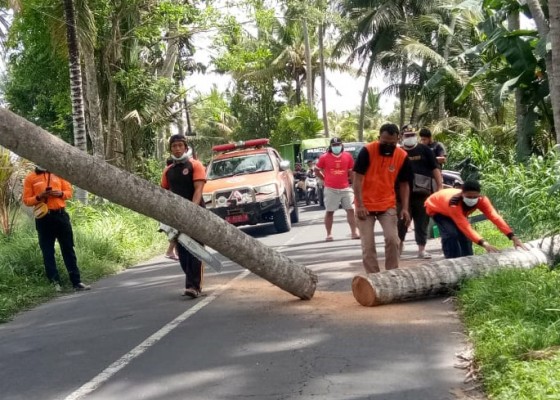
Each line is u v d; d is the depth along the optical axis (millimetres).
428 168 10070
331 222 13930
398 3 33875
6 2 16047
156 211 7008
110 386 5348
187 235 7402
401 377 5086
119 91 23203
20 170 14305
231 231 7395
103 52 21422
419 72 32312
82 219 15852
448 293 7562
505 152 22000
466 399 4602
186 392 5078
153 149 28453
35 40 20766
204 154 57062
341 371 5301
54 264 10289
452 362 5363
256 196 16156
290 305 7746
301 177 28375
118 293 9727
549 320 5770
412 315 6844
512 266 7773
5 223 14180
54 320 8133
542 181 11539
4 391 5430
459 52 30047
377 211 8133
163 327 7176
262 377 5297
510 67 17141
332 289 8562
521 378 4512
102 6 19344
